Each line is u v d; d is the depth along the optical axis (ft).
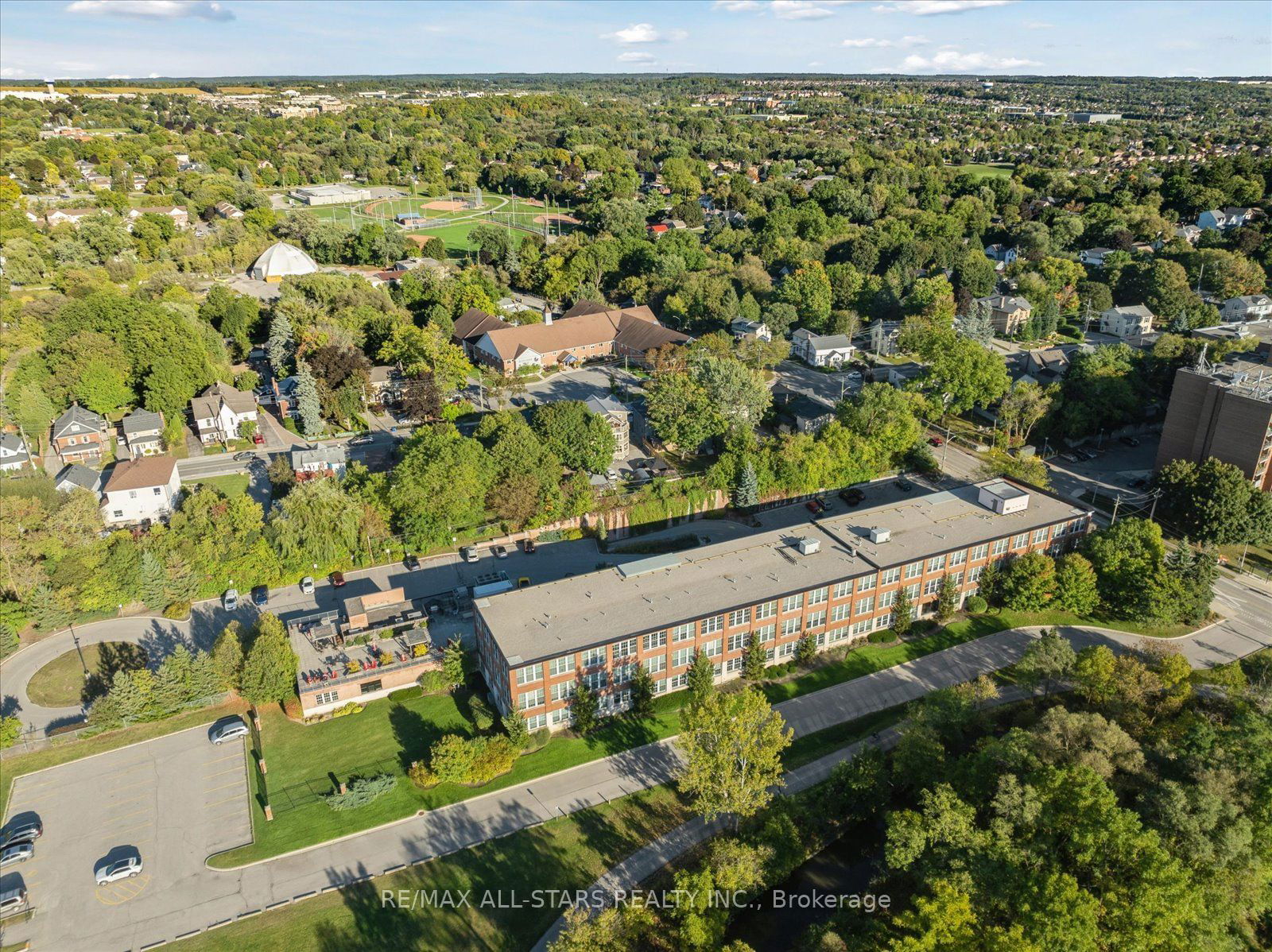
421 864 219.00
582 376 565.53
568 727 265.34
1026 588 307.58
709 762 213.25
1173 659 253.03
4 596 312.29
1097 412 450.30
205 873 216.13
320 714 270.87
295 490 345.92
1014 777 196.24
